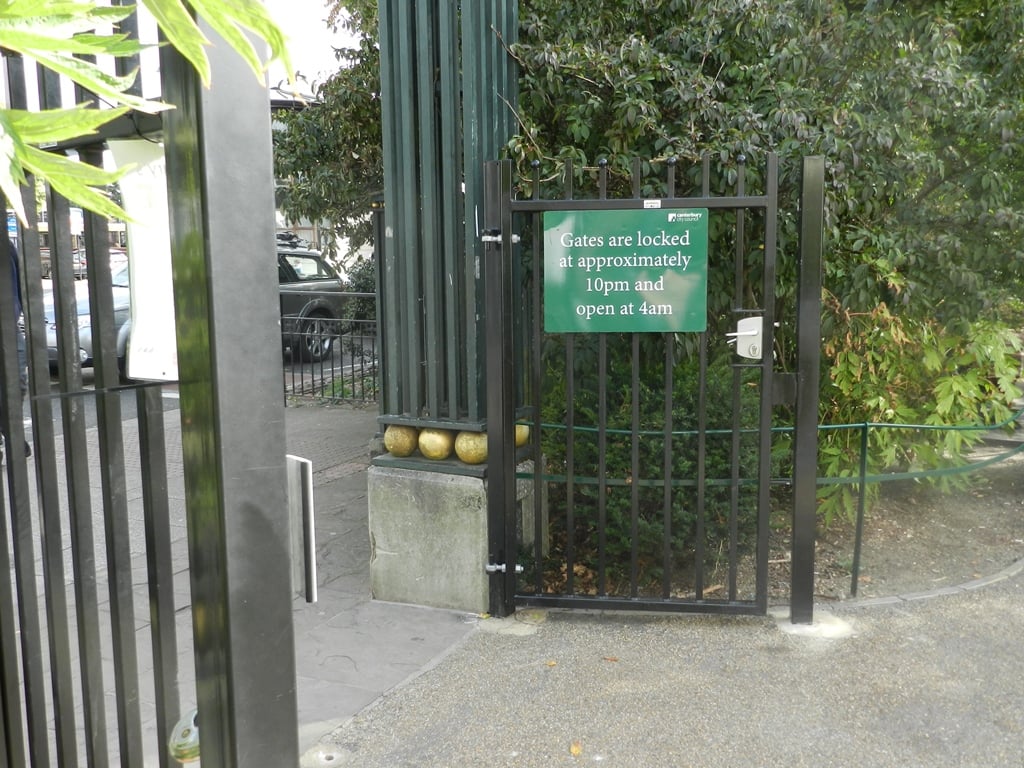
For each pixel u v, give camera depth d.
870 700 3.53
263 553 1.48
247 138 1.39
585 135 4.82
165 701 1.85
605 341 4.17
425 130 4.28
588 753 3.20
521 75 4.84
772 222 3.94
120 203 1.72
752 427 4.76
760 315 4.02
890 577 4.86
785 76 5.14
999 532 5.55
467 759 3.18
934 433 5.82
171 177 1.39
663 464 4.71
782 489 5.78
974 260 5.44
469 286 4.29
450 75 4.23
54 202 1.74
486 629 4.24
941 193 5.62
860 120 4.92
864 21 5.35
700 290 4.02
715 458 4.75
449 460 4.50
